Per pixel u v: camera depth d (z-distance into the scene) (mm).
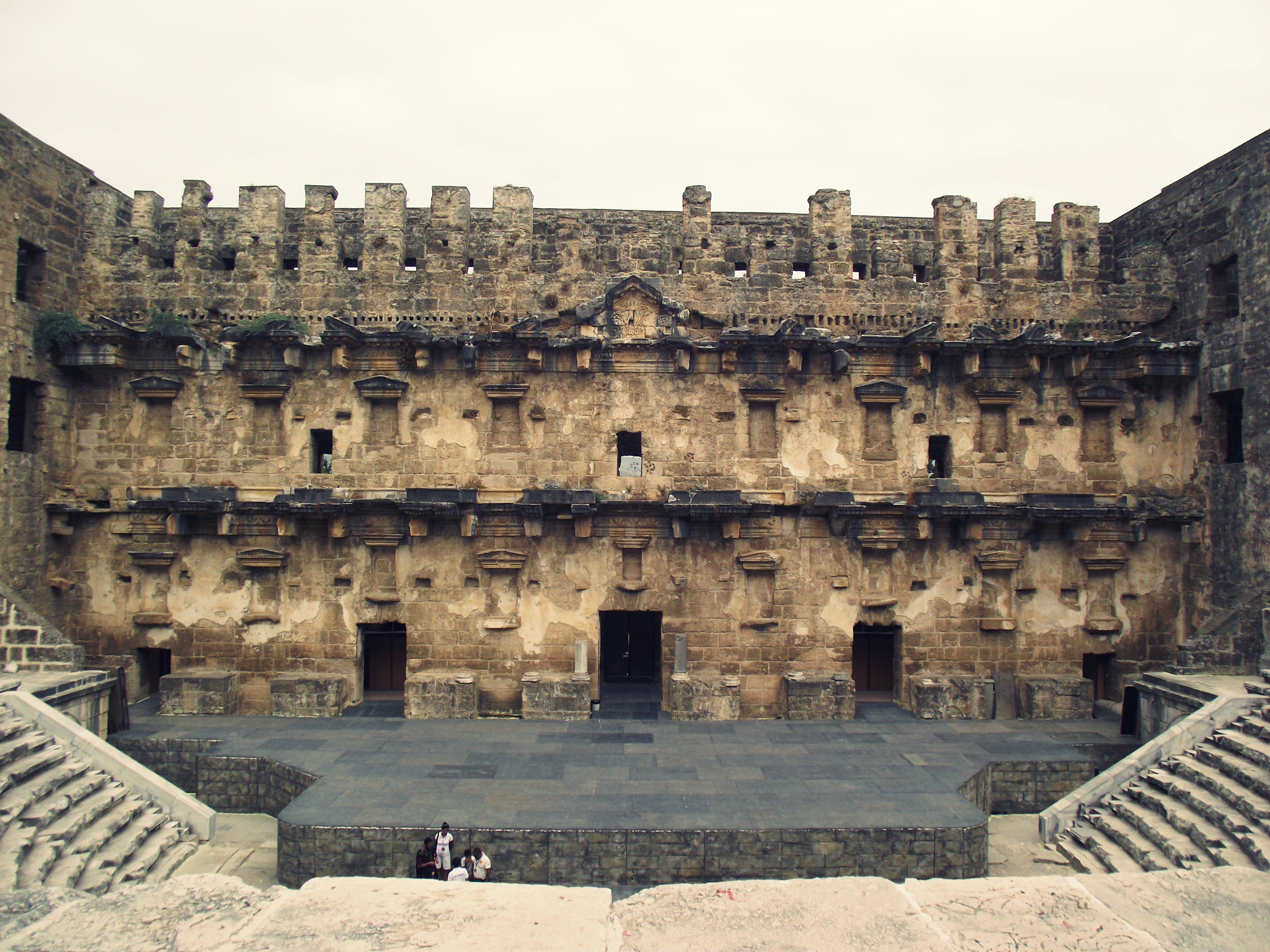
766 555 28062
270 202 28781
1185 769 20172
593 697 28359
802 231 29938
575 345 27734
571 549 28328
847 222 28906
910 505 27922
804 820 19203
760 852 18688
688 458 28500
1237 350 26812
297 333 27406
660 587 28266
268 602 28469
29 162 26547
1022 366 28891
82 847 17625
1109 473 29156
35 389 27547
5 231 25766
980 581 28844
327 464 30719
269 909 5746
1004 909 5809
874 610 28609
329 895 5922
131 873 17969
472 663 28250
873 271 29641
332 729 25781
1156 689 24844
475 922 5586
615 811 19641
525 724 26578
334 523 27656
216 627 28484
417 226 30281
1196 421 28500
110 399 28641
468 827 18625
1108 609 29047
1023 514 28219
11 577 26094
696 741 24953
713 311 28547
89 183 29125
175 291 28625
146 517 28406
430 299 28406
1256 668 25359
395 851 18578
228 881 6418
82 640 28547
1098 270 29594
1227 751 20234
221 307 28531
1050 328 29109
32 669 24953
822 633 28453
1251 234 26359
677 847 18625
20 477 26469
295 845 18484
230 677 27797
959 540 28859
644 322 28391
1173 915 5734
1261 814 17453
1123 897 5992
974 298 28891
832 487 28672
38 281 27391
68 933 5641
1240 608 25766
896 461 28828
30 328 26812
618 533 28172
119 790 19953
